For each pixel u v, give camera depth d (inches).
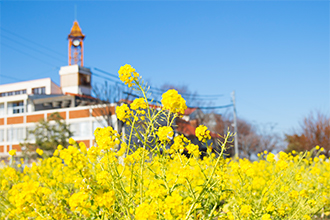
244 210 152.2
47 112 1445.6
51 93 1834.4
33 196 145.2
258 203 169.2
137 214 95.7
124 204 114.5
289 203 184.9
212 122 1460.4
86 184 115.3
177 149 130.0
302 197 179.5
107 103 1015.0
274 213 170.2
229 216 155.6
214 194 133.3
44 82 1841.8
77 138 1278.3
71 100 1496.1
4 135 1565.0
